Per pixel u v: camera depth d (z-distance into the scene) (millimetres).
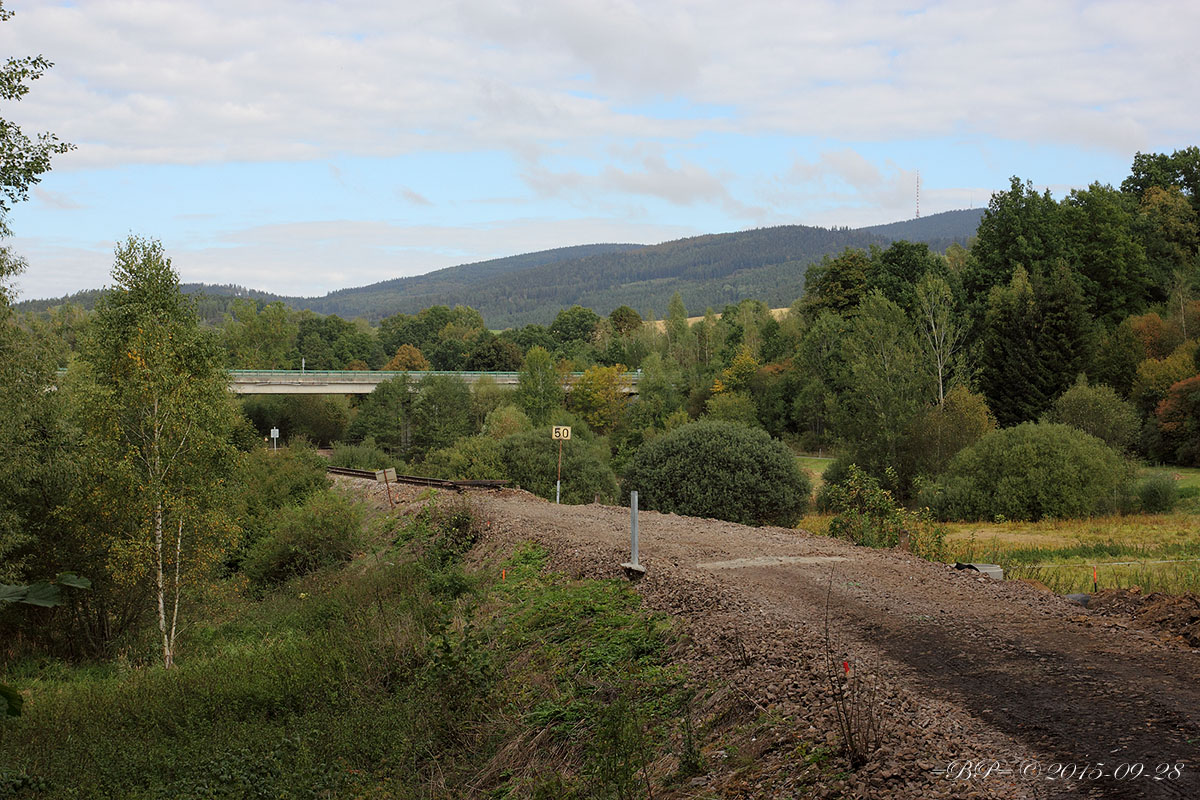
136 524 18719
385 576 18672
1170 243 77250
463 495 23906
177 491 19156
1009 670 7059
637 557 13094
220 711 11820
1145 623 8750
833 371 70500
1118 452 41438
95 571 19781
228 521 20359
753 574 12133
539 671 10234
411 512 25531
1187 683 6336
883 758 5551
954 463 40312
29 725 12047
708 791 6105
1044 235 71500
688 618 10156
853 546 15594
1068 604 9742
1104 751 5203
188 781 9336
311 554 23938
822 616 9398
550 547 16531
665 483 33438
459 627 13094
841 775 5512
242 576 25562
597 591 12531
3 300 18016
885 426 46000
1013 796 4797
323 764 9148
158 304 19234
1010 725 5832
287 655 13516
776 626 9062
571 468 42062
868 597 10281
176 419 18625
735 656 8461
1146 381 54344
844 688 6945
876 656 7750
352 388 83062
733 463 32406
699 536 17094
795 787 5621
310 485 33219
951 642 8078
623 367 92625
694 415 86000
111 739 11039
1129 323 61000
